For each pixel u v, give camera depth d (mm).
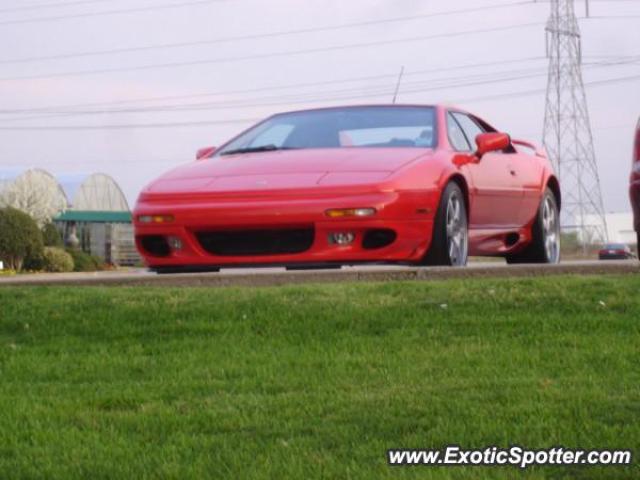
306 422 4750
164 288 7461
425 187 8406
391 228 8188
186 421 4840
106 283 8086
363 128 9273
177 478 4145
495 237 9781
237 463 4262
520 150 10531
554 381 5195
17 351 6332
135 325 6691
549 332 6133
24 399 5301
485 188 9367
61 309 7051
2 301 7301
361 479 4047
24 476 4234
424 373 5461
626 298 6668
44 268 36375
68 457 4426
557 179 10953
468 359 5664
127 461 4359
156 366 5863
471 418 4684
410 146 9000
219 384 5426
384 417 4750
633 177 8445
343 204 8156
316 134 9289
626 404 4785
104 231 52781
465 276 7758
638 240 8727
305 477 4086
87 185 54688
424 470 4137
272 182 8398
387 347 5977
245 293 7129
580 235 50469
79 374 5770
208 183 8594
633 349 5699
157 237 8648
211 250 8508
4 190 51469
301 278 7801
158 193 8680
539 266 7777
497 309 6605
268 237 8352
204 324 6559
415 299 6820
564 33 48406
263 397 5164
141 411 5031
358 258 8203
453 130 9406
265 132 9516
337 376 5480
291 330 6395
